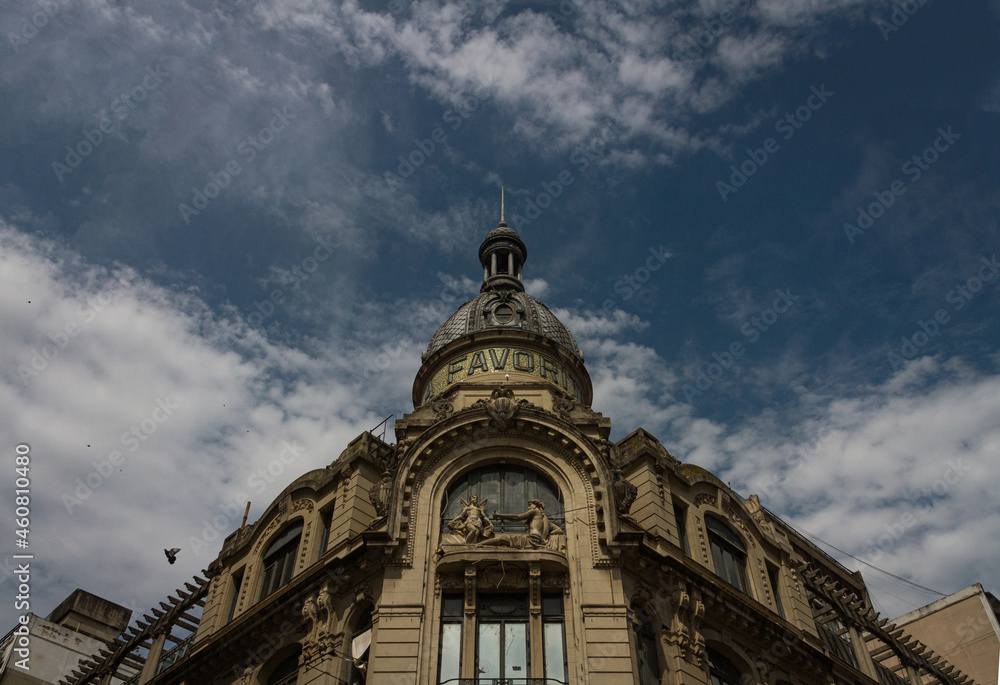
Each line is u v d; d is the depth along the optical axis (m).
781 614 30.72
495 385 30.53
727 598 27.31
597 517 25.89
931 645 45.84
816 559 42.28
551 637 23.33
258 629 27.52
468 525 25.48
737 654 26.83
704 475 31.62
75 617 47.22
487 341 35.38
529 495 27.08
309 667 24.77
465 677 22.22
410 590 24.05
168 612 35.00
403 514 25.80
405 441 28.66
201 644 29.69
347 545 26.48
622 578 24.86
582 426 29.56
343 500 29.30
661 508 28.66
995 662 43.16
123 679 38.75
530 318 37.50
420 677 22.16
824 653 30.03
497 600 24.16
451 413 29.12
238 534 34.00
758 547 31.92
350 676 24.11
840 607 34.66
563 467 27.41
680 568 26.41
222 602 31.12
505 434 28.06
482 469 27.81
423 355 37.66
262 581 30.47
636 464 29.95
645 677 23.61
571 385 35.25
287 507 31.72
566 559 24.78
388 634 22.97
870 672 33.75
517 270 44.50
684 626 25.34
